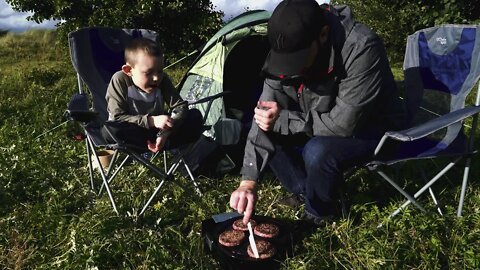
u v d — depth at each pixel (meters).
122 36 3.74
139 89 3.06
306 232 2.82
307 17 2.13
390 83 2.60
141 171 3.72
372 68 2.35
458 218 2.80
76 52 3.49
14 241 2.92
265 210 3.18
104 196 3.45
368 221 2.85
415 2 9.02
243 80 4.73
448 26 3.08
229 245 2.51
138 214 3.11
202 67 4.38
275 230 2.62
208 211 3.18
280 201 3.25
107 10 8.52
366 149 2.60
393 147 2.68
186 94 4.48
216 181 3.63
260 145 2.53
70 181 3.66
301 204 3.20
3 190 3.46
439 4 8.72
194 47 8.69
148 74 2.98
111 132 2.76
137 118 2.90
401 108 2.72
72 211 3.31
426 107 3.15
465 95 2.95
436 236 2.65
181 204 3.32
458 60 3.02
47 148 4.31
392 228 2.72
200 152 3.75
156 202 3.36
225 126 3.89
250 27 4.33
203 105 4.19
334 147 2.55
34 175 3.72
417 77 3.22
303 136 2.80
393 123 2.68
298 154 2.92
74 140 4.51
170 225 3.07
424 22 8.74
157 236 2.86
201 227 2.88
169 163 3.85
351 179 3.42
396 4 9.45
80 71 3.47
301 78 2.33
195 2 8.57
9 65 9.19
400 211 2.83
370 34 2.38
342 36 2.36
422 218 2.71
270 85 2.65
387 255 2.51
